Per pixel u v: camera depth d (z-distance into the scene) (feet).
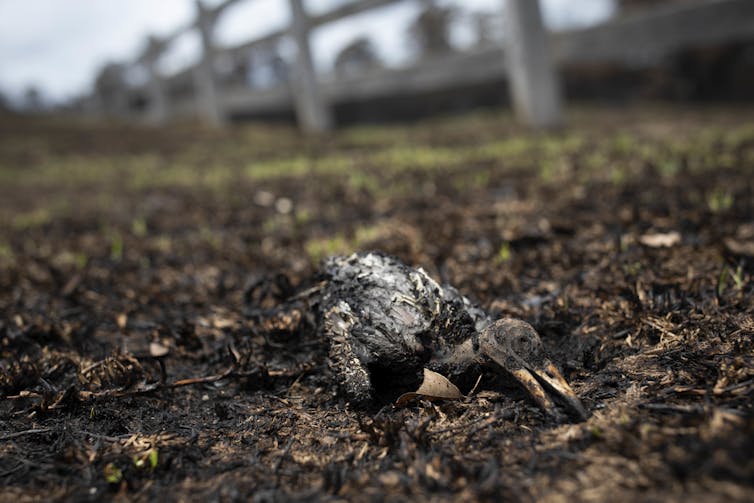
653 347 8.43
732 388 6.89
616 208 15.92
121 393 8.55
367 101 56.24
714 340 8.21
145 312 12.28
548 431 6.75
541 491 5.69
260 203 22.70
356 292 8.20
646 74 44.80
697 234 12.93
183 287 13.66
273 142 43.50
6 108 83.76
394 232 16.20
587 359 8.39
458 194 20.26
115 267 15.71
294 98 53.26
